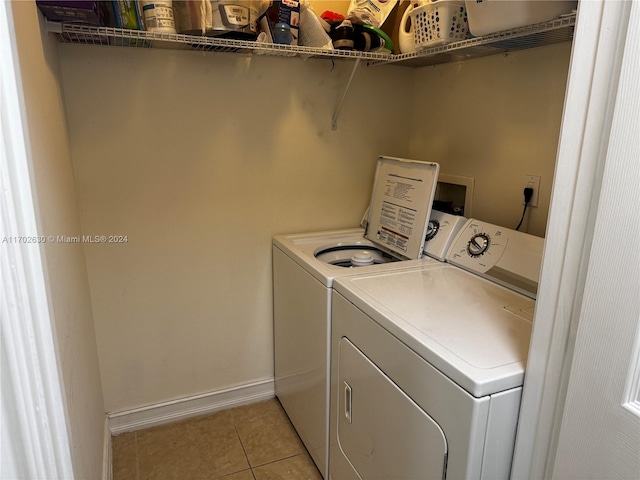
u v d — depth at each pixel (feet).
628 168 2.25
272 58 6.34
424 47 5.27
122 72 5.65
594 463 2.61
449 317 3.96
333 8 6.56
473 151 6.19
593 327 2.52
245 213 6.73
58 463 2.08
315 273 5.35
